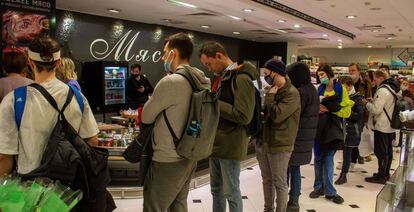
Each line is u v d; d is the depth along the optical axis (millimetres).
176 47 2395
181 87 2242
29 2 4871
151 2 6812
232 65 3021
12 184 1233
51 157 1702
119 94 8797
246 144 3094
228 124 2986
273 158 3453
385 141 5324
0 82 3117
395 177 2727
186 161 2375
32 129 1772
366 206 4422
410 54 18500
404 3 6801
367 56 19516
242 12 7641
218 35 12656
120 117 6523
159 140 2283
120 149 4375
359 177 5680
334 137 4305
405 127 3160
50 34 5129
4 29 4648
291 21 8688
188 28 11008
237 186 3076
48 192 1260
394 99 5156
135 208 4082
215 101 2410
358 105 5047
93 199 1757
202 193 4602
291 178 3961
